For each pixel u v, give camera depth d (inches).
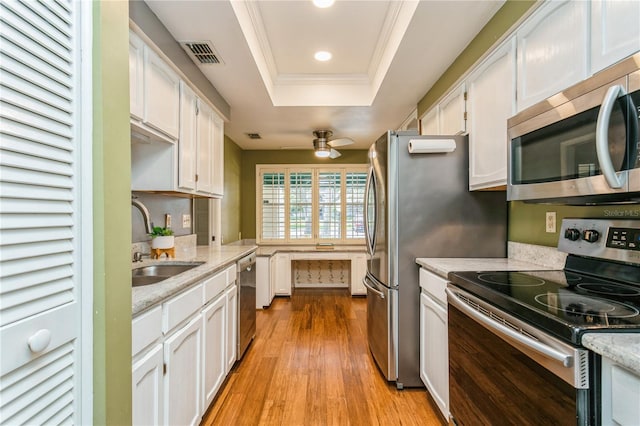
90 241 32.1
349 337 121.7
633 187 35.3
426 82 102.8
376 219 95.3
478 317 48.4
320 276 213.5
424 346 80.6
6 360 23.8
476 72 77.2
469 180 82.8
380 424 70.3
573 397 31.8
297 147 202.8
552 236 67.8
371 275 101.8
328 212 211.2
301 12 83.4
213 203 147.1
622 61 36.6
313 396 81.4
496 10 67.3
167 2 62.3
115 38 35.5
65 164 29.5
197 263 82.7
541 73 54.8
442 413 68.6
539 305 40.1
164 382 51.3
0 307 23.5
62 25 29.3
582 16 45.7
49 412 27.5
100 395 32.9
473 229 84.7
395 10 80.4
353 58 108.9
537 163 51.8
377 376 91.6
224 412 74.7
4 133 23.9
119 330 36.0
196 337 64.7
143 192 87.7
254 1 78.0
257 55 90.0
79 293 31.0
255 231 208.7
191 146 87.0
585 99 42.1
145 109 63.5
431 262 77.1
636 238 46.9
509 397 42.9
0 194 23.6
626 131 35.8
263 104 121.2
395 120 143.6
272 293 174.4
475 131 78.3
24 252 25.4
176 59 76.1
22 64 25.3
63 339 29.0
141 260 84.7
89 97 32.0
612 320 34.3
